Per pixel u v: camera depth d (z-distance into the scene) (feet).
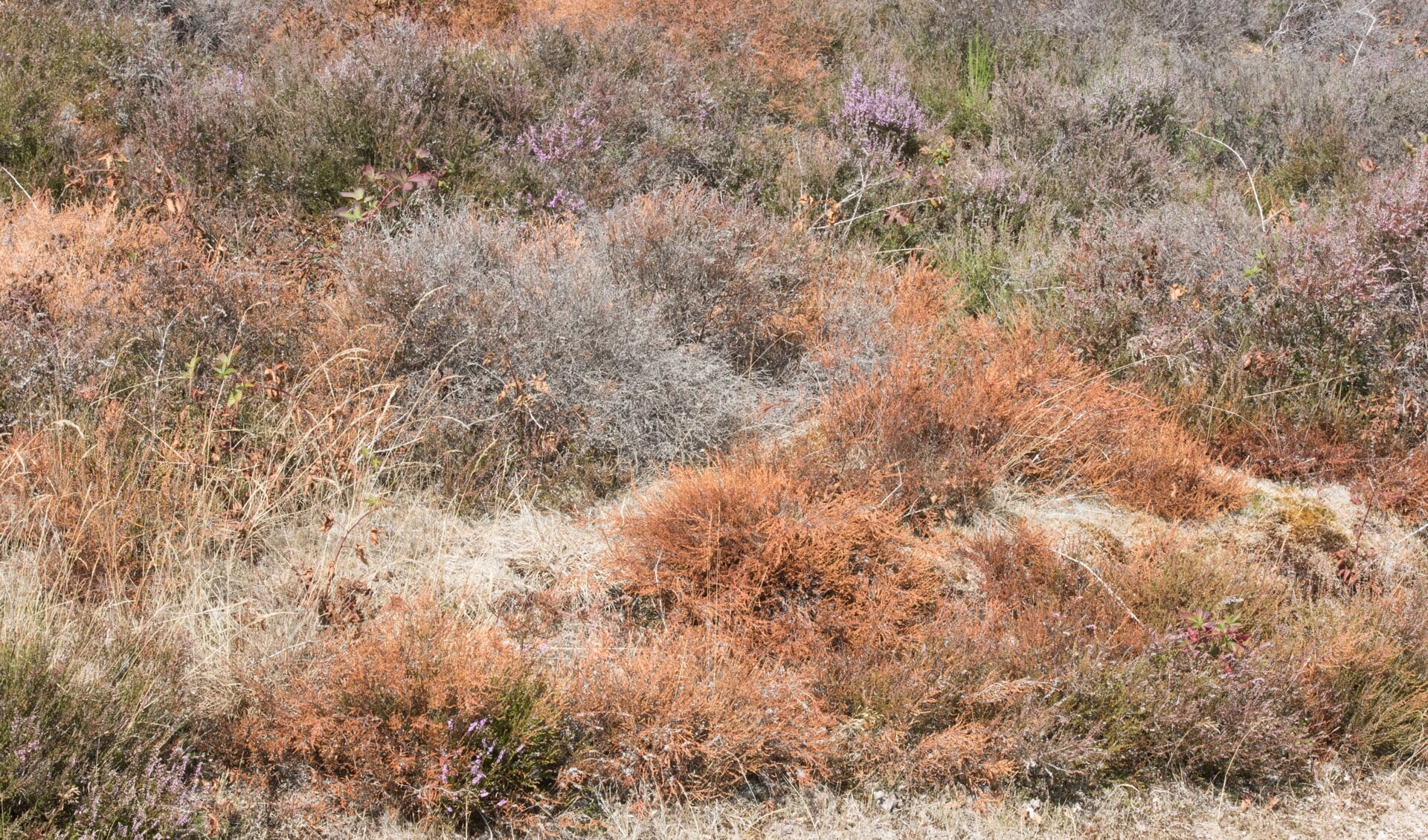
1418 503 12.64
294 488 11.30
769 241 15.24
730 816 8.87
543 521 11.83
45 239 13.99
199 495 10.72
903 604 10.54
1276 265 14.88
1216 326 14.87
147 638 9.15
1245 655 9.95
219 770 8.58
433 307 12.94
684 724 8.95
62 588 9.67
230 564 10.27
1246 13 27.68
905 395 12.98
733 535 10.66
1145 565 11.25
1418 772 9.84
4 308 12.07
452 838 8.34
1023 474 12.93
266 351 12.76
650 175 18.38
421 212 15.67
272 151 16.99
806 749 9.12
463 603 10.11
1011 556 11.17
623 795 8.93
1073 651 9.95
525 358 12.76
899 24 25.67
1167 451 12.92
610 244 14.92
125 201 16.03
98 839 7.62
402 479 11.97
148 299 12.59
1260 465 13.55
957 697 9.68
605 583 10.80
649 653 9.62
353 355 12.57
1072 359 14.64
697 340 14.48
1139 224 17.11
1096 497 12.88
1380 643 10.22
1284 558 11.96
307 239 15.47
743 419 13.29
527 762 8.70
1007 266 17.11
